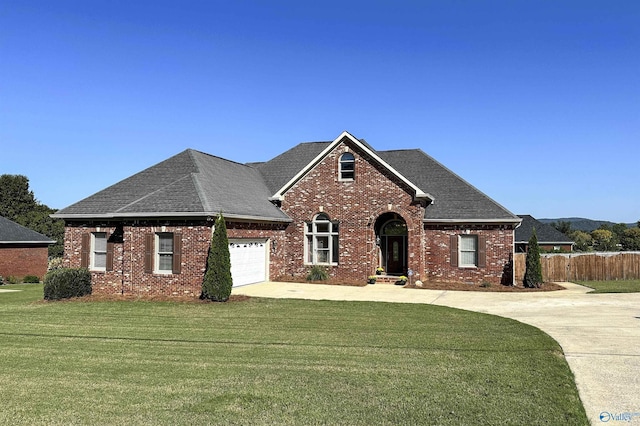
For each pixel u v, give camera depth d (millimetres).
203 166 26141
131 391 8438
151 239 21984
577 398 8047
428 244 27469
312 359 10633
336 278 27375
